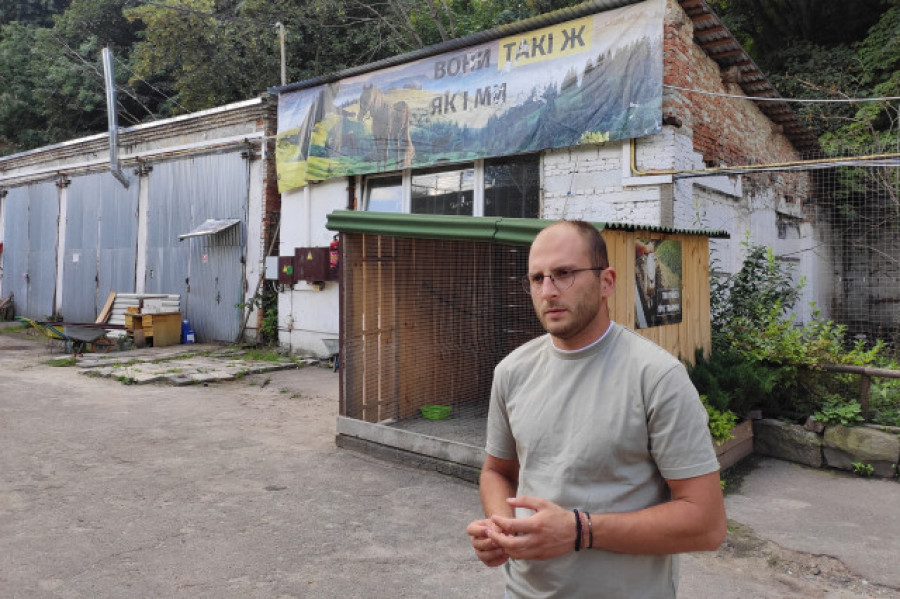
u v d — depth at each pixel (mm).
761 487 5082
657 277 5371
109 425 6676
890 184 11672
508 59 8695
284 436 6434
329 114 10812
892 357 8945
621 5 7738
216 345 12758
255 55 17641
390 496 4797
